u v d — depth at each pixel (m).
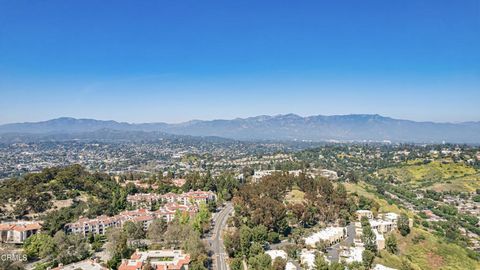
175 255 197.88
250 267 190.50
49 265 194.25
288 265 191.75
